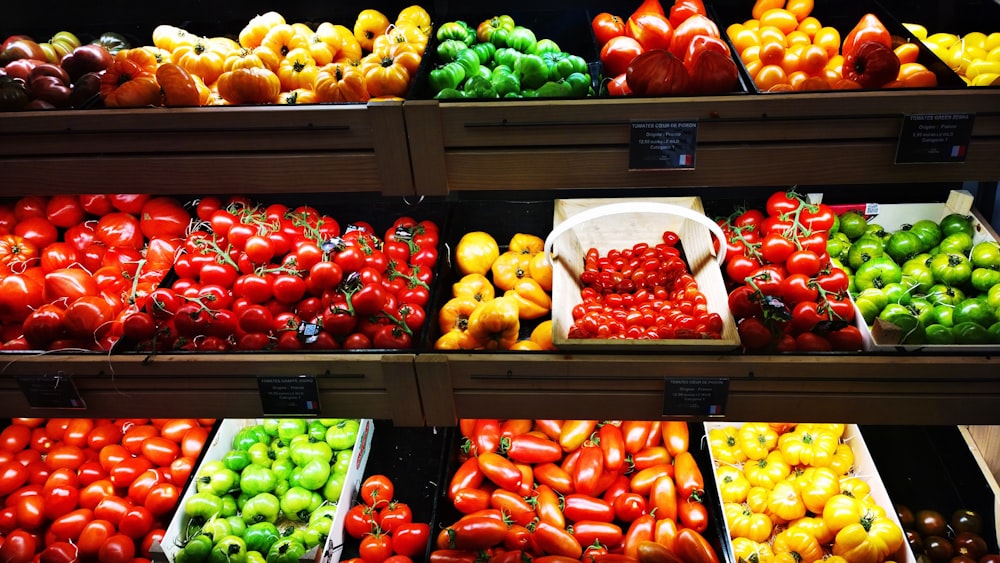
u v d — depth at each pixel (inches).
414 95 77.8
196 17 104.6
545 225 107.0
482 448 97.9
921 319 83.9
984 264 90.7
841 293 83.7
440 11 101.1
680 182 69.2
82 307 81.4
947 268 90.8
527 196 106.7
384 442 107.7
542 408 79.9
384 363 76.7
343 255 86.1
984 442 97.7
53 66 81.7
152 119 68.6
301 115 67.3
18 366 79.5
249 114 67.7
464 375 77.5
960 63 81.1
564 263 90.2
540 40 98.5
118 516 93.8
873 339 75.5
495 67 90.2
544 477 97.1
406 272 93.5
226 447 104.1
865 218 101.7
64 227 103.0
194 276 90.7
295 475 98.5
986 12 91.2
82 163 71.7
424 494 101.0
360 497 102.0
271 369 78.1
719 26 86.6
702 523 91.2
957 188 103.3
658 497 93.5
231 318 81.9
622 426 102.0
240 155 70.3
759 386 76.7
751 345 75.7
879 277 90.7
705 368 75.4
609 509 93.1
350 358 77.0
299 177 71.2
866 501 93.6
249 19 104.0
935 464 100.3
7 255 94.9
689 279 89.2
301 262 86.4
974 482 96.7
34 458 101.7
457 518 93.7
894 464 100.7
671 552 85.0
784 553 92.0
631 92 74.3
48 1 102.6
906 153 65.2
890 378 74.8
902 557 89.7
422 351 78.8
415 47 89.4
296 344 80.9
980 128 64.1
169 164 71.2
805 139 65.8
